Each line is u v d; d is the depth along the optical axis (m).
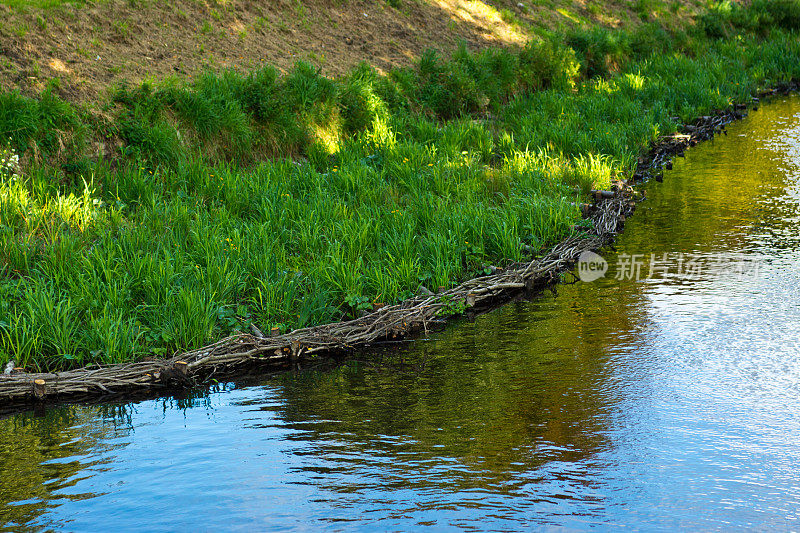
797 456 6.02
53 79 12.77
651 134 18.38
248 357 8.38
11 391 7.52
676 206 13.93
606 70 24.73
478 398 7.28
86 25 14.83
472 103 19.09
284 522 5.31
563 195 13.56
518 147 16.48
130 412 7.29
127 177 11.93
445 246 10.70
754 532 5.10
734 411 6.79
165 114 13.49
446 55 21.30
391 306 9.34
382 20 21.59
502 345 8.63
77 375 7.71
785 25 33.53
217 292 9.12
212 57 16.16
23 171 11.45
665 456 6.07
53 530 5.28
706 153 17.94
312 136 15.12
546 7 28.38
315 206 11.62
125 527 5.31
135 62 14.67
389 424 6.80
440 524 5.24
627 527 5.17
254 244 10.26
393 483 5.79
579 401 7.11
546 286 10.61
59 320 8.24
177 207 11.09
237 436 6.67
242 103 14.61
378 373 8.05
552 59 22.41
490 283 10.20
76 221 10.47
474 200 12.77
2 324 7.96
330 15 20.48
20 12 14.08
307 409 7.21
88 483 5.92
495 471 5.92
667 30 30.42
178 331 8.45
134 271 9.20
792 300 9.47
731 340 8.38
